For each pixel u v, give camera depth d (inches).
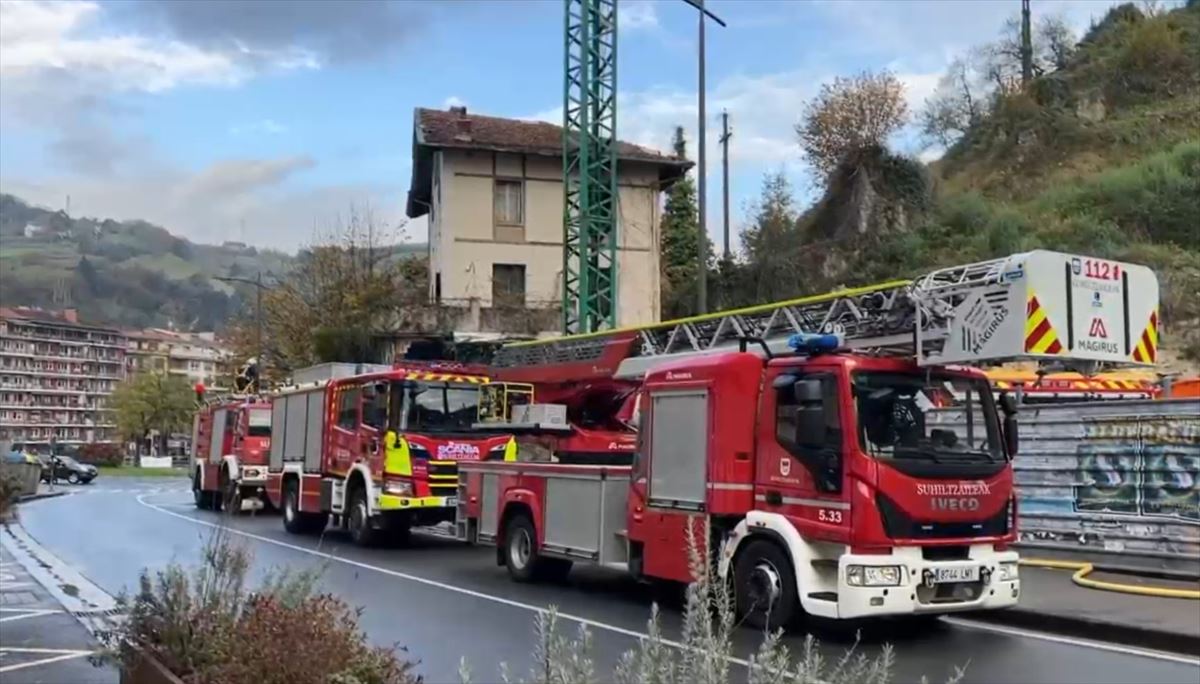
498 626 432.8
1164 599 468.4
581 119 1425.9
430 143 1628.9
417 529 885.8
